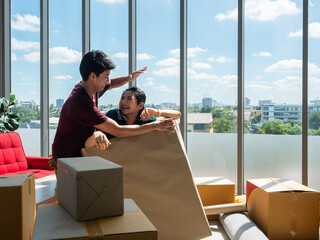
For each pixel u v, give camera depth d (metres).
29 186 1.43
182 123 4.22
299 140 3.77
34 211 1.55
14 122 4.38
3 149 3.87
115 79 2.68
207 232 2.16
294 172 3.80
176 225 2.14
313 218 2.58
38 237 1.08
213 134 4.17
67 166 1.33
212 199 3.19
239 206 2.98
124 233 1.11
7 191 1.29
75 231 1.13
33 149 4.99
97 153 2.04
